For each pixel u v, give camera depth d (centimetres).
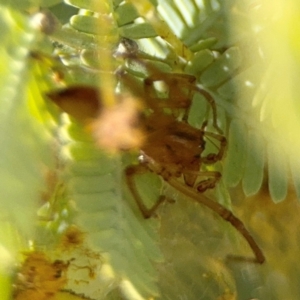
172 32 7
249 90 6
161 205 7
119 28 6
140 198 6
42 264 6
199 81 7
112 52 6
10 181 6
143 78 6
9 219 6
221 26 7
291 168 6
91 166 6
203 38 7
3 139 6
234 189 7
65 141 6
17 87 6
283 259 7
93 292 7
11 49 6
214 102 7
